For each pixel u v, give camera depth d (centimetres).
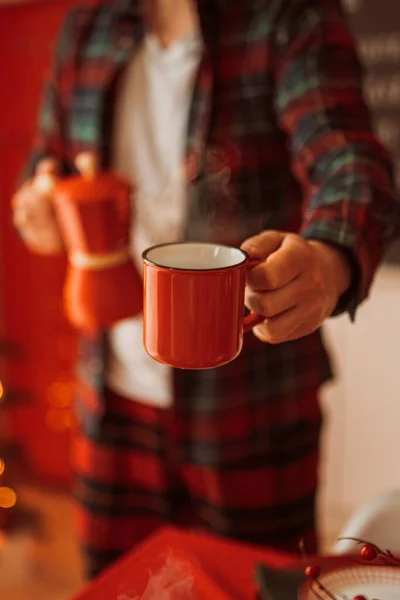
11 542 212
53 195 115
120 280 114
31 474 255
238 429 125
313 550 136
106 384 135
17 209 128
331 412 215
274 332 78
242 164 121
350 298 85
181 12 125
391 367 204
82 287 115
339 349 210
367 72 195
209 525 133
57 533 222
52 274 237
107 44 131
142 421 133
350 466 216
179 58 124
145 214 127
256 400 125
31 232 128
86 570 146
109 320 115
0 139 235
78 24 136
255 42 118
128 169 130
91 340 136
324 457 219
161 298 72
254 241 78
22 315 247
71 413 242
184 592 87
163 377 128
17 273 244
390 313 201
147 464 135
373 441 211
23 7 222
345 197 90
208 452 127
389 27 189
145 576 88
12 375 252
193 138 122
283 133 121
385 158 100
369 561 80
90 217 110
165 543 96
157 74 126
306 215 96
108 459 138
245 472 127
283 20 115
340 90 109
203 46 119
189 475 133
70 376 242
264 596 82
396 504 103
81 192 109
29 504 240
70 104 135
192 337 72
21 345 247
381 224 89
